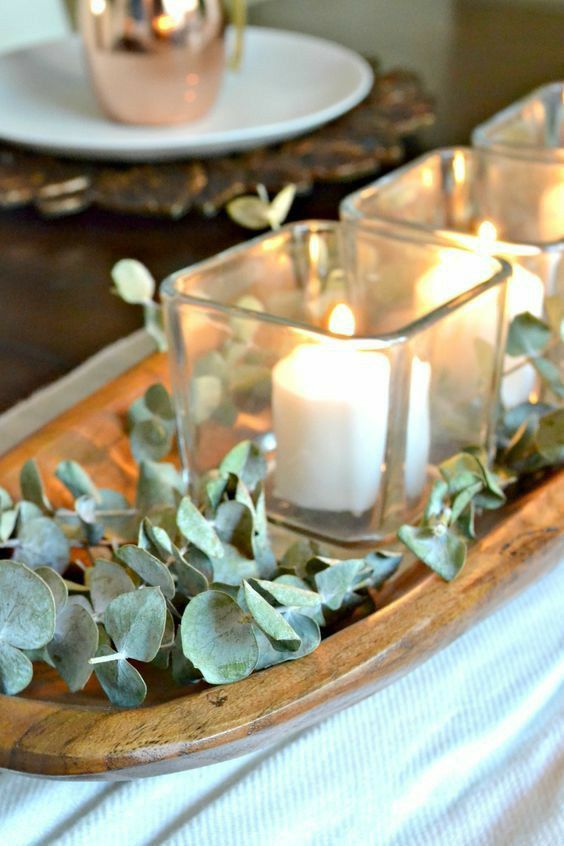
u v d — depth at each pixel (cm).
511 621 58
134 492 63
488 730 55
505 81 116
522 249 62
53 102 102
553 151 70
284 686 51
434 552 55
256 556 54
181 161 90
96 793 53
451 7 147
